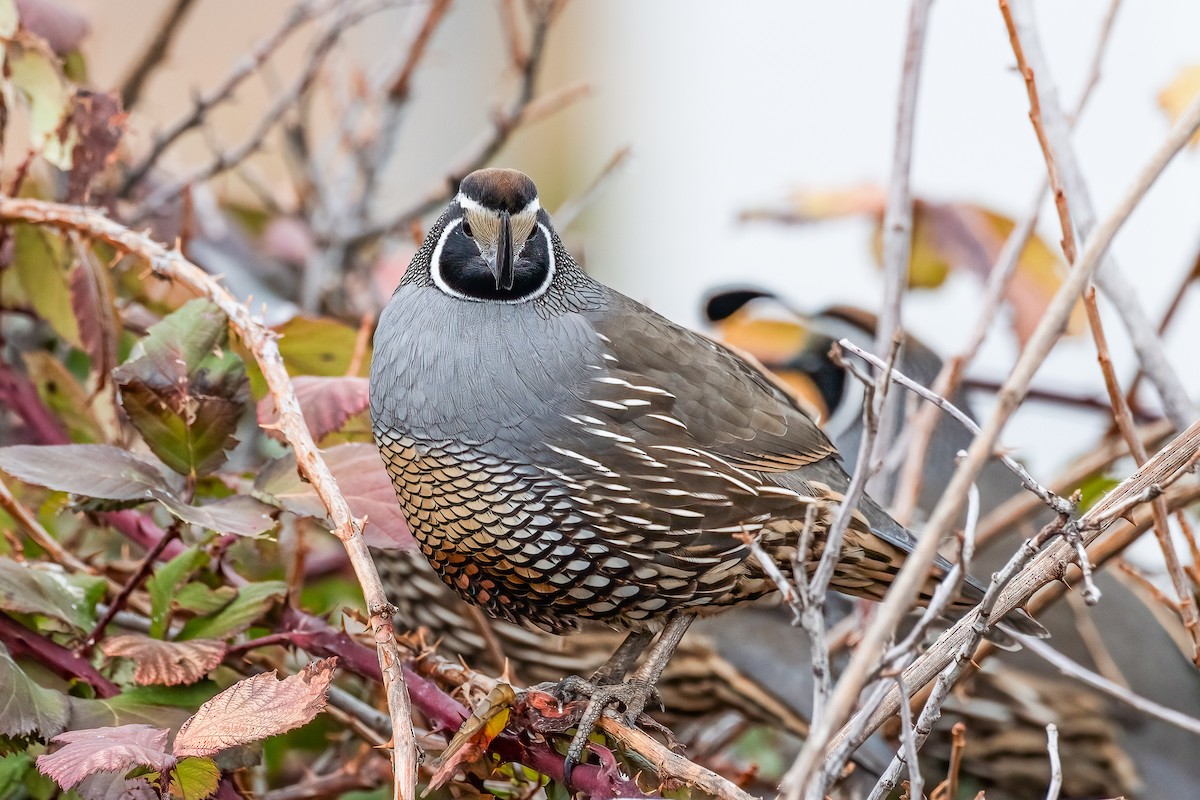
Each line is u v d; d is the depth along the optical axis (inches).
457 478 266.4
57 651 227.1
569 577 271.0
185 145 513.0
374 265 390.6
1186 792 342.6
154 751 186.2
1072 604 354.0
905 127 286.0
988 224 349.1
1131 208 161.2
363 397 258.5
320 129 530.0
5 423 316.8
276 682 196.1
